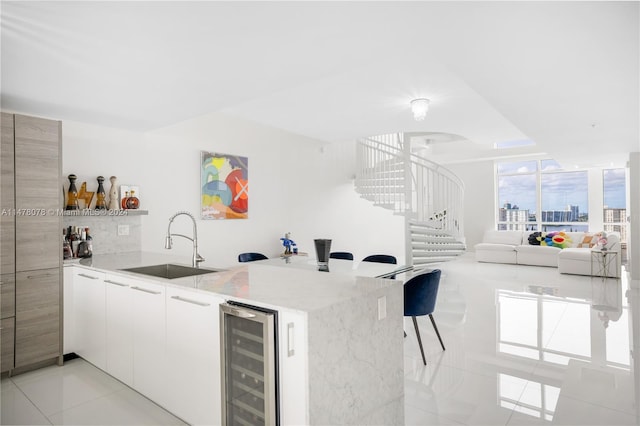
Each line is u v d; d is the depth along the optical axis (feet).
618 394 8.63
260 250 20.03
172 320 7.30
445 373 9.84
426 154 34.58
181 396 7.16
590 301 17.56
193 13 6.08
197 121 16.85
